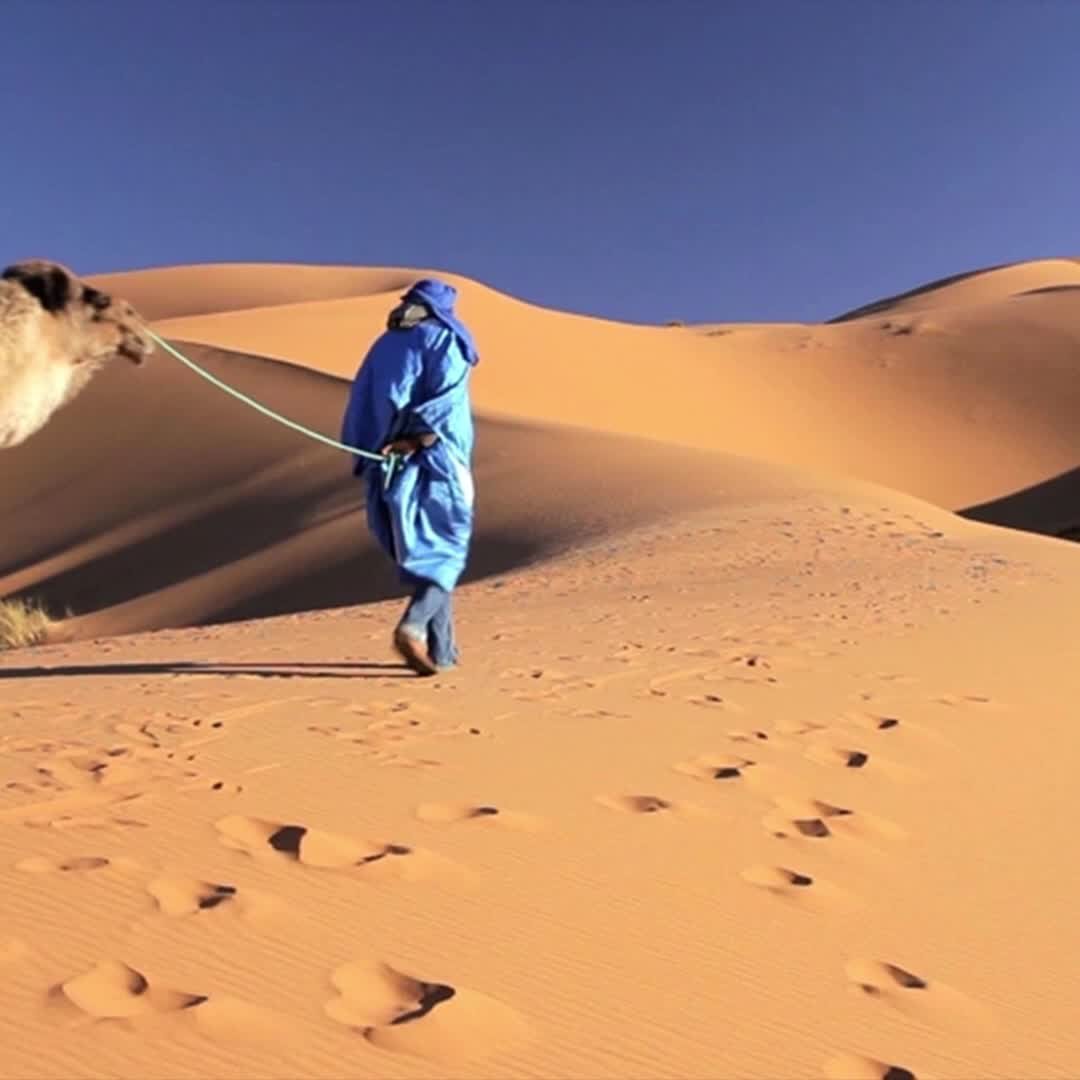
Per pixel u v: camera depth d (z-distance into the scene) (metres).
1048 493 58.72
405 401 8.15
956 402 77.00
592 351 73.12
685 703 8.16
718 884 5.15
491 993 4.05
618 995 4.15
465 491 8.51
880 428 73.88
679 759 6.81
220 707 7.56
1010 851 5.91
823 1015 4.16
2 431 7.39
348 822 5.45
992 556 19.41
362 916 4.52
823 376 79.31
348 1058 3.58
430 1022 3.80
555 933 4.55
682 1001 4.15
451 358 8.22
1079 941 4.97
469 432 8.51
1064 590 14.95
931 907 5.16
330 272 112.19
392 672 9.05
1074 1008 4.41
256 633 13.39
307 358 60.28
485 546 28.55
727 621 12.27
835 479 32.31
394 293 80.69
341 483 35.16
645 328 85.00
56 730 6.92
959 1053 4.02
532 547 27.61
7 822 5.27
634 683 8.77
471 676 8.86
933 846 5.87
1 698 8.14
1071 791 6.93
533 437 36.44
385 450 8.24
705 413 70.44
